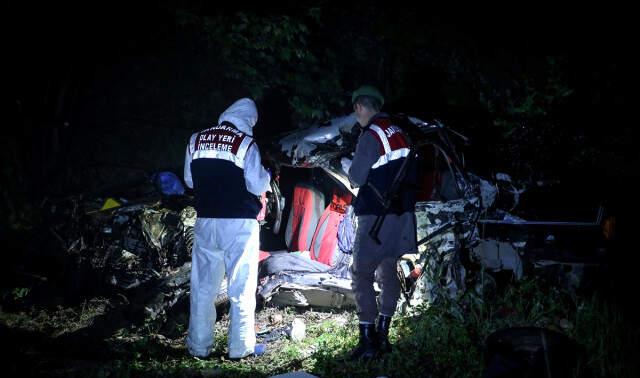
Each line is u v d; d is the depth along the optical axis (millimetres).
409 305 5051
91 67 6688
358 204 4242
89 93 6730
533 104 7203
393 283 4379
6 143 6336
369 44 7324
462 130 6277
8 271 5789
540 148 6418
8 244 6016
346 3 7418
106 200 6160
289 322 5168
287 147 5711
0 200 6141
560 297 4859
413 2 7527
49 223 6152
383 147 4137
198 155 4434
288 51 6887
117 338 4891
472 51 7453
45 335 4922
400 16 7445
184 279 5398
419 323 4594
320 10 7148
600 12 7895
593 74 7520
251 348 4500
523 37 7680
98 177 6570
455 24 7531
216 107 6824
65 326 5125
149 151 6684
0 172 6223
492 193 5426
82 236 5926
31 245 6016
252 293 4500
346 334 4730
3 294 5500
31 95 6551
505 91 7387
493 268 5223
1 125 6387
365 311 4254
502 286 5137
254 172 4430
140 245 5809
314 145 5578
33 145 6539
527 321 4570
